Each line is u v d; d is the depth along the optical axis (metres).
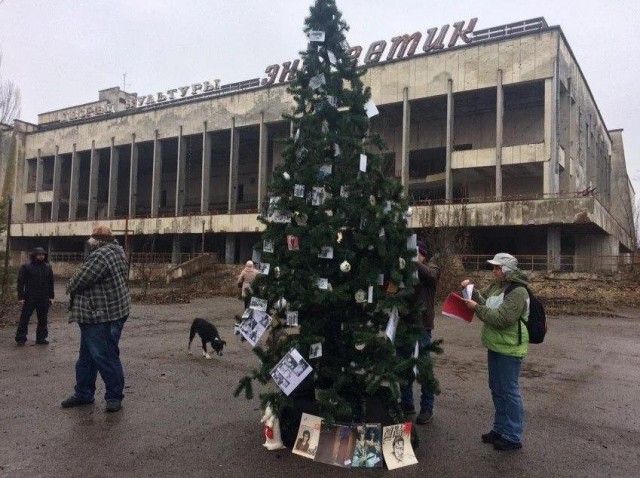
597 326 16.36
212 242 49.19
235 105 46.19
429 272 5.56
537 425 5.80
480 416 6.08
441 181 39.56
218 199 56.84
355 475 4.34
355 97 5.12
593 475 4.42
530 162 33.09
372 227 4.79
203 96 50.12
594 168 46.25
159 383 7.45
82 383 6.15
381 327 4.93
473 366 9.20
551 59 32.53
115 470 4.34
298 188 4.95
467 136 40.38
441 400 6.82
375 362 4.79
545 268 33.19
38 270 10.66
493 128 39.47
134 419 5.70
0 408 6.02
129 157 59.38
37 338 10.65
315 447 4.66
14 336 11.66
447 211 28.52
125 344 11.09
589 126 44.25
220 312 18.38
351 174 5.00
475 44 34.97
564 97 35.88
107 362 5.93
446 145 38.19
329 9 5.25
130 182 52.06
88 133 56.16
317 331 4.98
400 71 37.47
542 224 30.44
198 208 57.34
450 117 35.50
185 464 4.49
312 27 5.28
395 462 4.54
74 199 57.25
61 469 4.35
